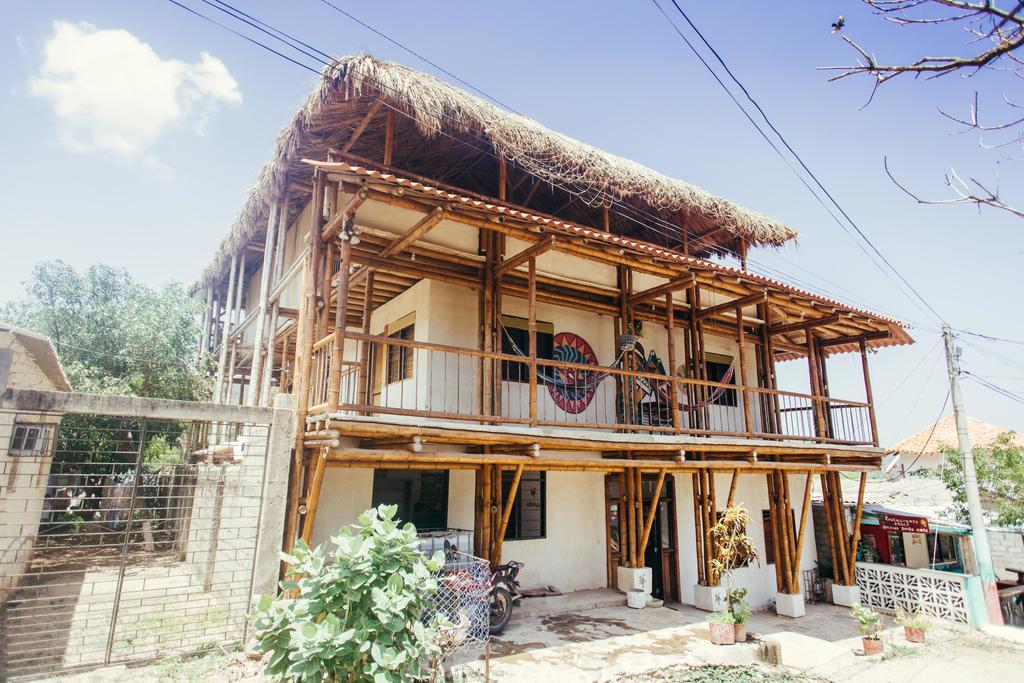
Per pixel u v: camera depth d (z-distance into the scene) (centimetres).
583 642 855
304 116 972
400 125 1006
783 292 1112
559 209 1305
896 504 1969
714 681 758
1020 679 879
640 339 1289
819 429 1268
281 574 761
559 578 1121
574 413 1173
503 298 1112
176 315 1905
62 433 1537
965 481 1335
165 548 1495
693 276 1022
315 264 854
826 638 1092
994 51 211
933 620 1230
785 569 1270
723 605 1131
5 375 656
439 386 1010
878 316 1258
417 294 1080
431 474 1035
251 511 851
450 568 787
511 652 805
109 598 961
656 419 1282
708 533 1166
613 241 895
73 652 695
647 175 1206
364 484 962
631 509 1133
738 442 1108
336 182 784
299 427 789
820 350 1554
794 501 1494
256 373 1184
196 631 766
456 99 953
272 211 1235
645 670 745
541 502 1134
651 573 1177
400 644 508
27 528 991
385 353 1182
